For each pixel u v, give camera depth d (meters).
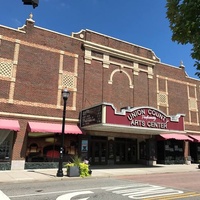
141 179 15.12
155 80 28.14
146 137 25.69
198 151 30.38
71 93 21.84
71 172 15.15
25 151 18.86
